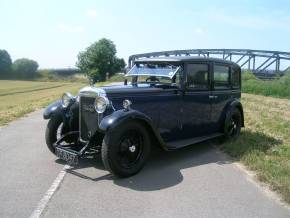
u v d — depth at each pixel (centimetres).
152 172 658
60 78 14188
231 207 500
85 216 466
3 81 12050
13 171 652
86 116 671
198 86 800
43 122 1273
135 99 672
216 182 604
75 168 673
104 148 595
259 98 2747
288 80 4075
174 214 475
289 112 1647
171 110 741
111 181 604
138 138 637
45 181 599
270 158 728
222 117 888
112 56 9106
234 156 767
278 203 516
